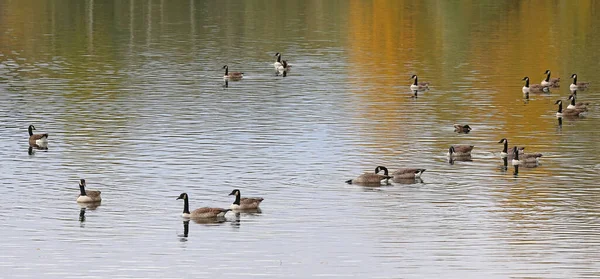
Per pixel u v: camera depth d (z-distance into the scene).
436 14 144.00
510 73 96.88
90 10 150.88
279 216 50.16
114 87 87.88
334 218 49.78
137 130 70.00
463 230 47.88
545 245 45.72
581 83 89.31
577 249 45.16
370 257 44.25
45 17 142.12
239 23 135.50
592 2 157.25
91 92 85.25
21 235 47.16
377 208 51.41
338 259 44.03
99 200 52.75
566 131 70.56
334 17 141.38
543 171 58.97
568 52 110.06
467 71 97.69
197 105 79.50
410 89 87.50
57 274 42.22
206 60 104.50
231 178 57.31
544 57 106.69
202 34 125.00
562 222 49.03
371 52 110.38
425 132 69.88
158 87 87.94
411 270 42.62
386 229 48.06
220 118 74.25
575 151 64.19
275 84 89.88
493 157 62.66
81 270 42.69
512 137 68.50
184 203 50.22
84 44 115.88
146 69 98.12
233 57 106.69
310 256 44.34
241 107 78.69
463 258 44.06
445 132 69.88
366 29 129.00
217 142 66.31
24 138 67.81
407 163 60.97
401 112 77.06
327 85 89.38
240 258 44.19
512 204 52.00
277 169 59.31
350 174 58.28
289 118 74.44
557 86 90.12
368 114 76.00
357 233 47.47
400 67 100.12
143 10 151.38
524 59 105.31
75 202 52.50
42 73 95.19
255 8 153.00
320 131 69.81
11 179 57.03
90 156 62.53
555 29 128.38
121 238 46.84
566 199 53.00
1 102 80.56
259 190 54.78
